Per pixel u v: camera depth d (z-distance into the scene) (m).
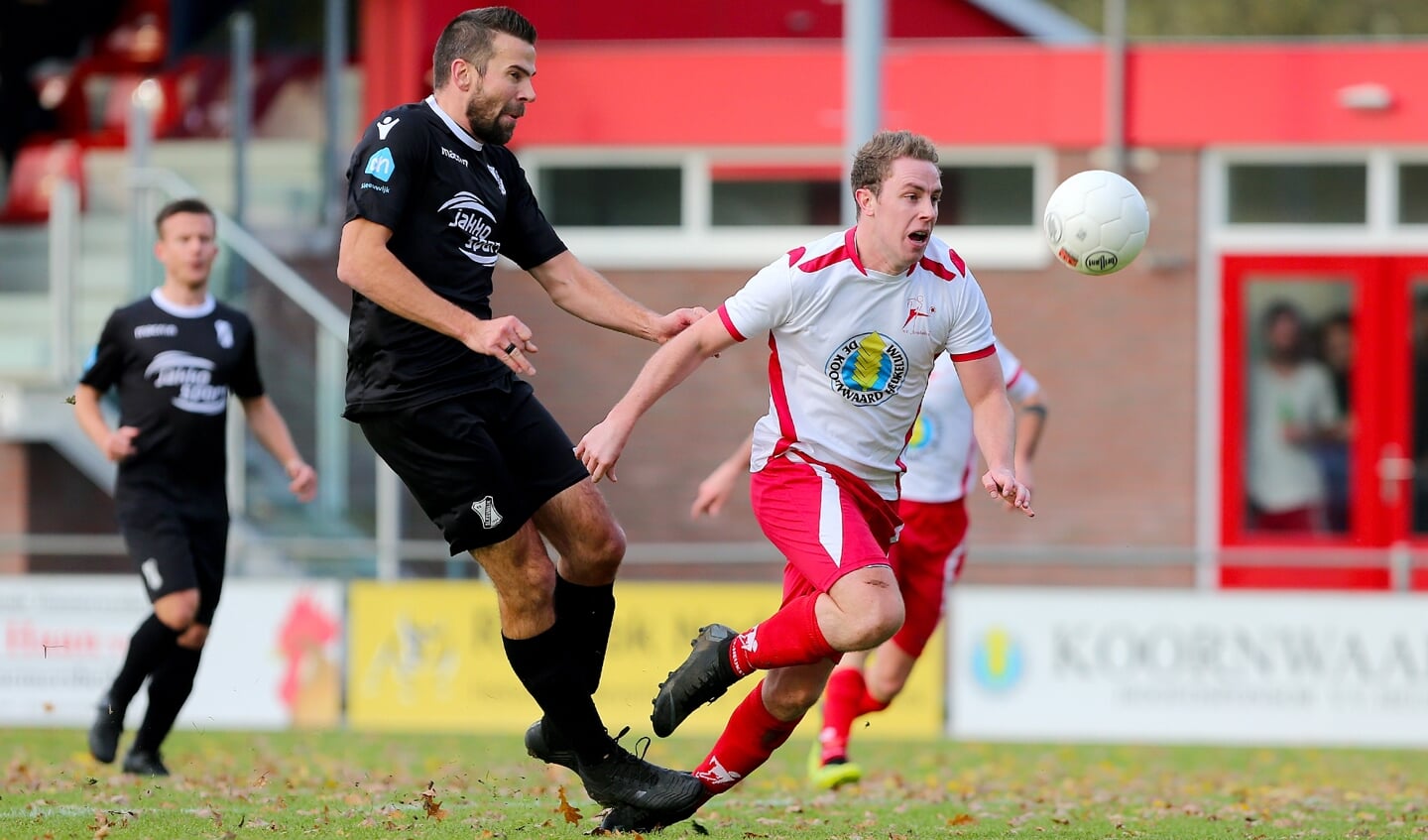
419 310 18.53
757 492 20.09
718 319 19.14
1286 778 32.44
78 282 47.41
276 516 43.62
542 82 54.38
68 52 64.25
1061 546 52.81
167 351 28.20
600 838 19.81
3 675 41.66
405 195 18.97
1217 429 52.81
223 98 52.12
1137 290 52.91
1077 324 53.00
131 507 27.95
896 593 18.98
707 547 42.66
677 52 54.16
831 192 54.00
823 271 19.05
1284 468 53.09
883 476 20.16
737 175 54.28
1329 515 53.09
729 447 53.53
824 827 21.92
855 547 19.12
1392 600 40.31
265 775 26.06
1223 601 40.66
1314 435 53.03
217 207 51.41
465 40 19.44
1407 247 52.59
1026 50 52.94
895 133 19.03
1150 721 40.72
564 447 20.27
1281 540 53.06
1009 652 41.19
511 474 20.05
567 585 20.69
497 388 19.80
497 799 24.78
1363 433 53.00
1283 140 52.28
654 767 20.19
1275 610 40.50
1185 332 52.78
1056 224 20.86
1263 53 52.28
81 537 51.50
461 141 19.59
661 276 54.25
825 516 19.36
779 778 30.36
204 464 28.44
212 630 42.06
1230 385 52.88
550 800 24.62
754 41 61.66
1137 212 20.75
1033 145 52.78
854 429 19.67
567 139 54.38
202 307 28.77
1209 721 40.59
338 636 41.91
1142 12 112.38
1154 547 52.66
